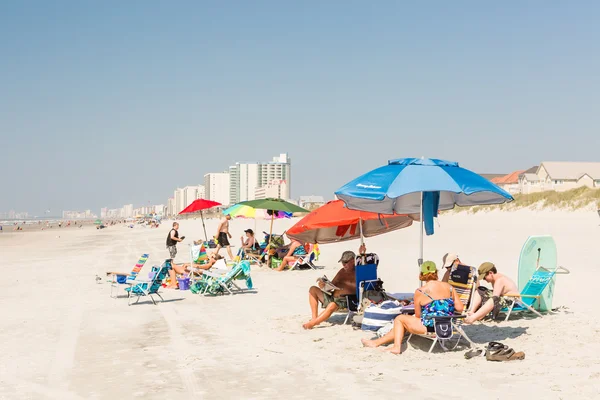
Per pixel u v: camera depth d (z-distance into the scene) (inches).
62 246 1594.5
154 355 294.2
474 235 1130.0
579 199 1566.2
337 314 397.1
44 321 399.5
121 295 523.5
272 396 220.8
